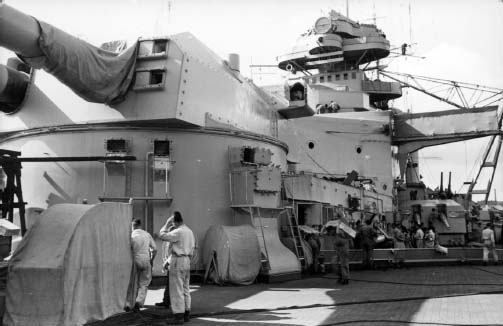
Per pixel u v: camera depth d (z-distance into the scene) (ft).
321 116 87.81
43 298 24.00
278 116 69.67
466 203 115.65
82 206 26.78
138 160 47.65
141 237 30.17
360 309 32.14
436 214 95.14
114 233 27.91
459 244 93.40
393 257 63.10
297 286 44.50
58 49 38.93
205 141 50.19
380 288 42.86
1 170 42.09
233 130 52.11
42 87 50.16
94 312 25.85
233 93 55.06
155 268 45.39
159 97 46.73
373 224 69.72
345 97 107.04
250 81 68.23
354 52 114.32
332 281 48.34
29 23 36.65
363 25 115.65
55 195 48.06
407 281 47.98
